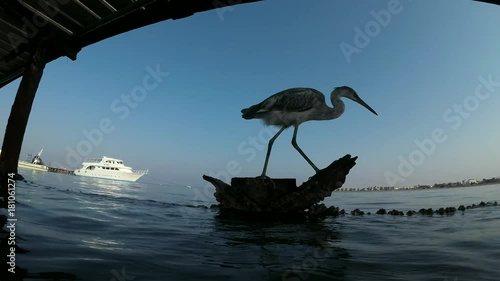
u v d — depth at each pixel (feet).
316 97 35.50
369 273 12.17
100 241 15.67
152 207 39.42
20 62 53.16
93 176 239.30
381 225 27.14
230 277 11.39
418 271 12.39
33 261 10.95
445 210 37.37
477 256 14.73
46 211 22.50
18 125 37.58
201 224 27.25
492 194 87.51
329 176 34.73
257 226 26.99
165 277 10.91
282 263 13.73
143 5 31.22
